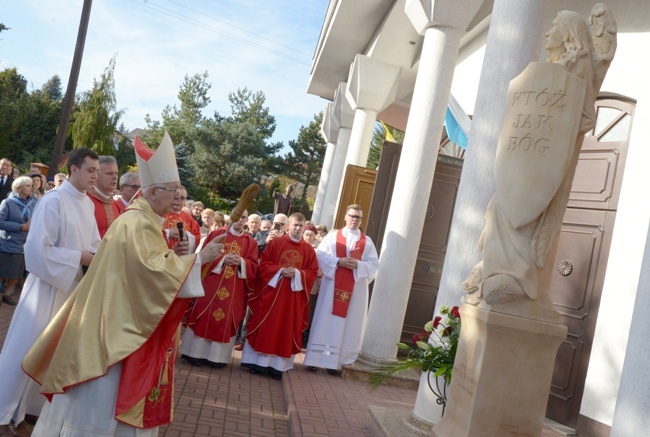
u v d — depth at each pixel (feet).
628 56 24.62
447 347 17.04
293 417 19.60
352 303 28.89
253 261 27.96
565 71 13.92
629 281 21.21
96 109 125.39
